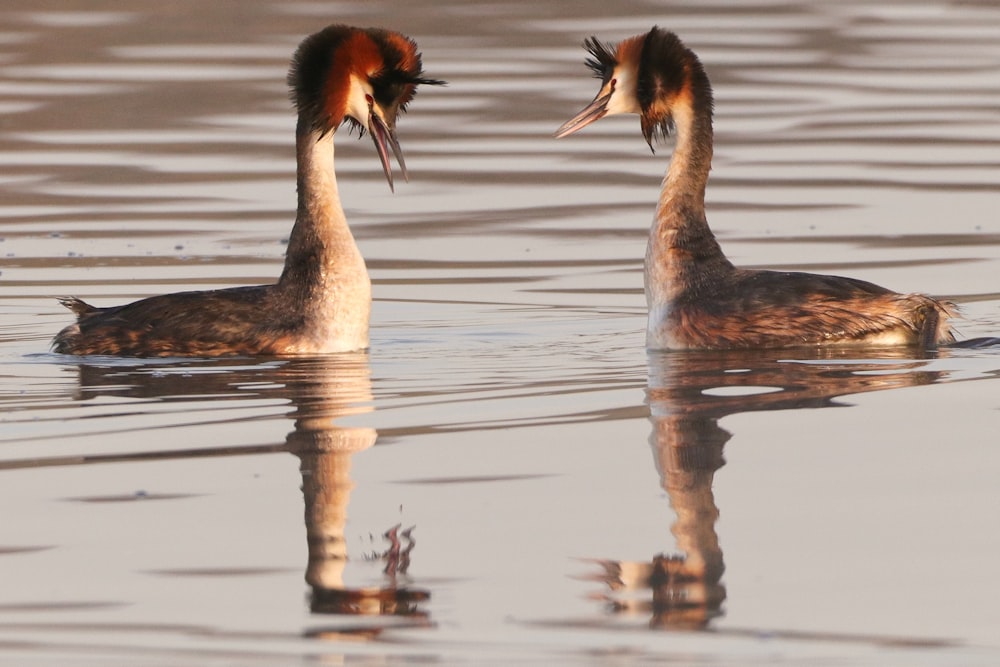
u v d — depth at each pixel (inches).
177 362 577.0
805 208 875.4
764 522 388.2
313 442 458.3
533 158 1000.2
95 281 735.7
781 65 1255.5
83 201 901.8
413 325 651.5
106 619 335.3
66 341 595.5
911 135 1043.9
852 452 441.4
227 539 379.6
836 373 534.0
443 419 482.9
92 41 1341.0
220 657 316.8
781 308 574.9
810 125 1072.8
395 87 615.5
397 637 325.1
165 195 914.1
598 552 370.0
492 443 455.8
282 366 568.1
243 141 1033.5
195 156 1000.2
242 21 1419.8
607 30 1368.1
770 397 503.5
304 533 383.2
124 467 435.2
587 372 549.3
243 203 898.7
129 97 1149.1
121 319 599.5
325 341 595.2
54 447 454.9
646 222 855.7
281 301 600.4
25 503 406.0
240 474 427.8
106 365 572.4
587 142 1045.8
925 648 317.7
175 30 1386.6
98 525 389.7
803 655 315.3
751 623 331.3
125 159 994.1
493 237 826.8
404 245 812.6
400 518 393.1
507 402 504.7
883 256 765.9
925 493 407.2
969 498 402.6
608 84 638.5
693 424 473.4
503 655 316.2
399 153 621.0
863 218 850.1
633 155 1011.3
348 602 342.3
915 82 1205.7
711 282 599.2
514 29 1380.4
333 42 606.9
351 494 411.2
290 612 338.0
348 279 598.2
